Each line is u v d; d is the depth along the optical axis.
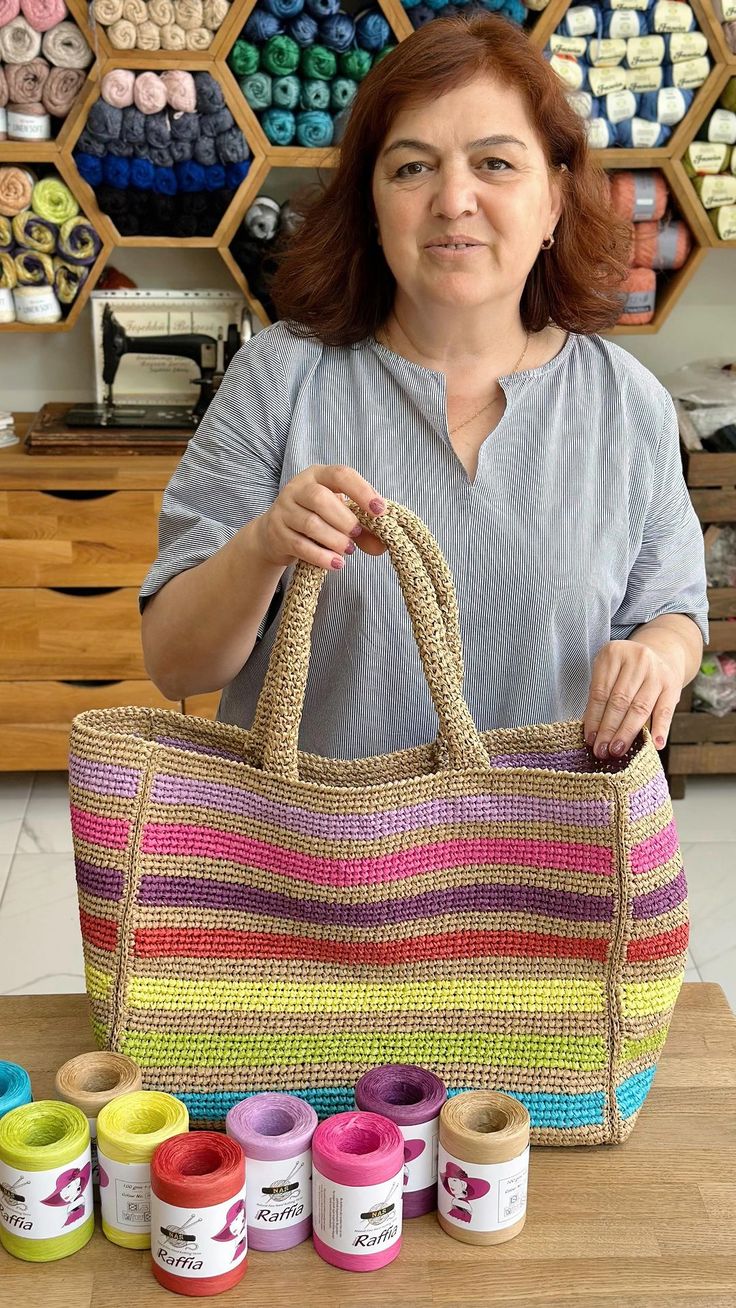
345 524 1.04
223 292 3.41
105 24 2.97
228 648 1.28
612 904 1.03
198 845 1.04
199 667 1.31
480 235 1.24
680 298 3.72
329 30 3.00
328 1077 1.05
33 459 3.19
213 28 3.00
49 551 3.21
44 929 2.85
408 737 1.36
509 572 1.34
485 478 1.33
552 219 1.36
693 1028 1.22
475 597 1.35
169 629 1.29
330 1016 1.05
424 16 3.06
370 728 1.36
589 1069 1.05
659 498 1.40
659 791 1.05
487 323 1.30
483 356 1.34
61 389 3.62
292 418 1.35
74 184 3.13
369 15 3.01
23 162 3.16
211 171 3.12
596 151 3.18
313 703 1.38
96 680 3.35
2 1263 0.93
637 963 1.05
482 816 1.04
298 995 1.05
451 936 1.05
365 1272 0.92
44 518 3.18
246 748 1.07
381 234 1.29
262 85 3.06
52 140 3.15
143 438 3.23
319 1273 0.92
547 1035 1.06
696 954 2.80
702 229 3.29
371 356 1.37
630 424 1.38
